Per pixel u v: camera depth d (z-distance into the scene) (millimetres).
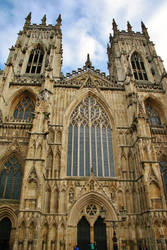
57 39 77875
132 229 42062
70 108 56625
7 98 57906
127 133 53969
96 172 48969
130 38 84875
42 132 45281
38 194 38281
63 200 43469
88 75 65438
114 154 51656
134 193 46031
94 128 55312
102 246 40938
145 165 43875
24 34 79375
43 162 41781
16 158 49156
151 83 70625
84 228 42750
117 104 59375
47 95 53344
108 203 43750
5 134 51406
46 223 40812
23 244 34125
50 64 62281
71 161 49750
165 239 37312
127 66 69375
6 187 45719
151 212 39188
